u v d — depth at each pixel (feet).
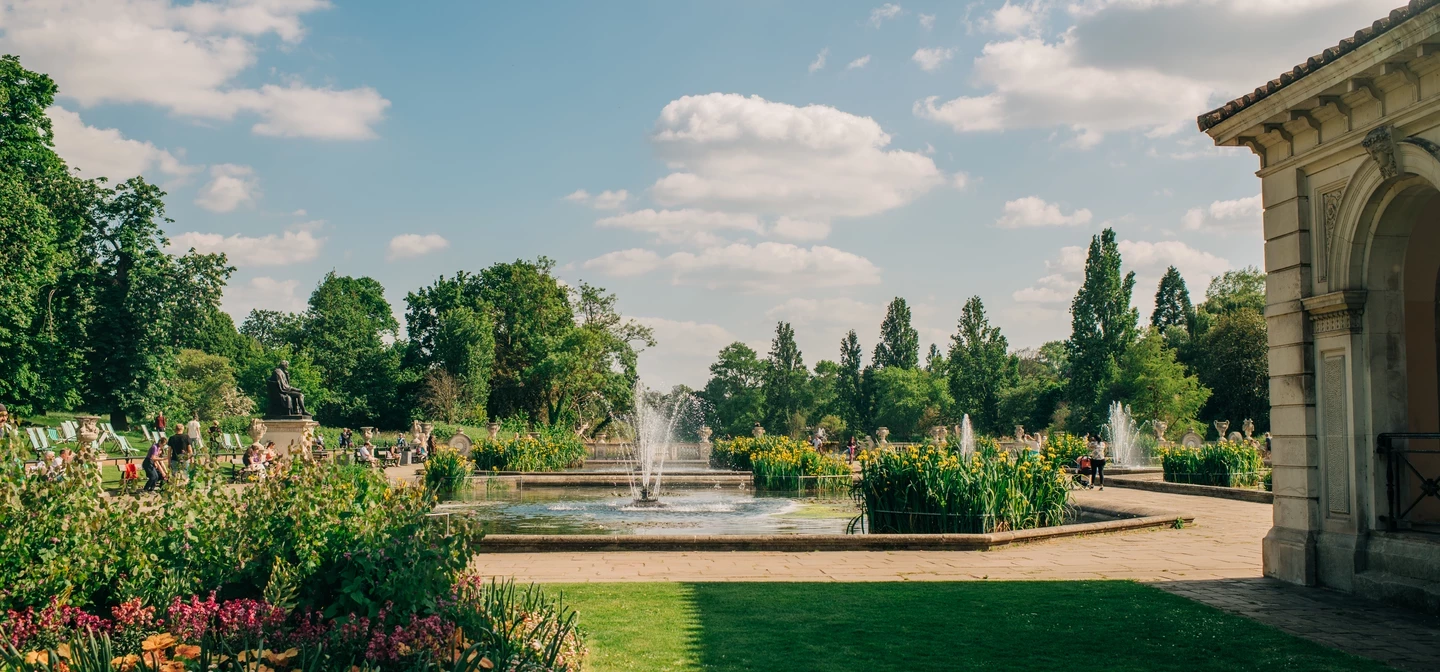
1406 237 35.70
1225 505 70.95
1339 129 35.94
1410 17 29.55
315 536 24.81
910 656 24.38
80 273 148.36
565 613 29.14
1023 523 51.67
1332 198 36.94
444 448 92.89
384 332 359.05
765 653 24.56
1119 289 243.60
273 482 27.07
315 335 308.40
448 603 21.21
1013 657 24.45
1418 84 31.96
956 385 293.64
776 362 367.04
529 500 81.30
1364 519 35.27
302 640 19.22
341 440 141.28
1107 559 42.32
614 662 23.58
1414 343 39.81
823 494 87.92
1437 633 28.30
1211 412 227.61
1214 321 247.09
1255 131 39.42
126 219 157.07
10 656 17.75
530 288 260.21
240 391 245.24
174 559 24.38
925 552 44.06
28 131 120.98
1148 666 23.84
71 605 22.88
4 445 24.38
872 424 327.26
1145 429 212.64
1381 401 35.58
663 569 38.73
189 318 163.94
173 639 19.30
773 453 98.43
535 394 250.78
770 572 37.96
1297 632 28.22
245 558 24.93
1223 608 31.63
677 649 24.89
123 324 156.56
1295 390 38.19
